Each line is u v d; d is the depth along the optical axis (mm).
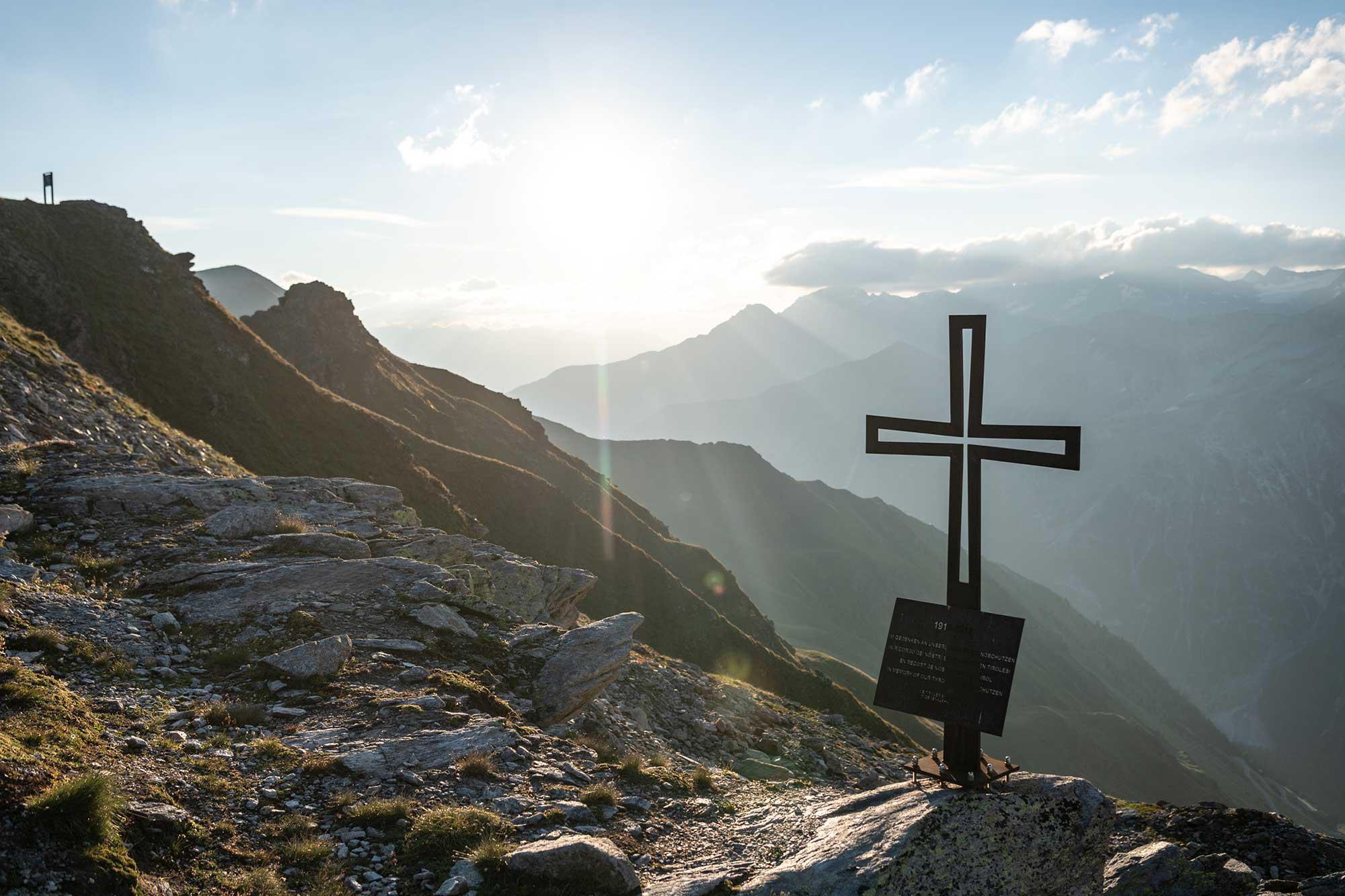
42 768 8227
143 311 60500
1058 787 8875
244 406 59438
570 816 10375
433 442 76250
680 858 10062
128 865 7484
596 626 18250
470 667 16062
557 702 15734
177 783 9492
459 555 24719
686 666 31953
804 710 33406
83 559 17188
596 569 65250
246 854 8570
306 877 8383
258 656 14406
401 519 28625
